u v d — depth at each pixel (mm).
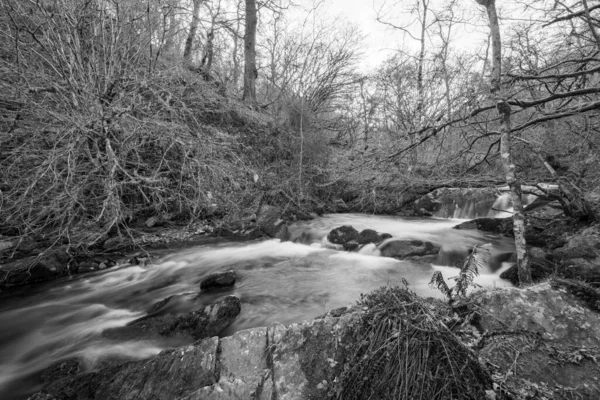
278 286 5730
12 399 3250
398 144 8758
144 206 9023
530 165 8836
